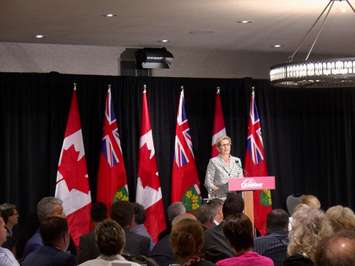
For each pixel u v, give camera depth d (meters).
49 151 8.56
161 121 8.99
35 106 8.52
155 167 8.69
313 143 9.76
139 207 5.82
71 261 4.23
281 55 9.77
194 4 6.30
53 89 8.57
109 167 8.53
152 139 8.73
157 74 9.27
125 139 8.86
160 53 8.61
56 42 8.63
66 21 7.16
